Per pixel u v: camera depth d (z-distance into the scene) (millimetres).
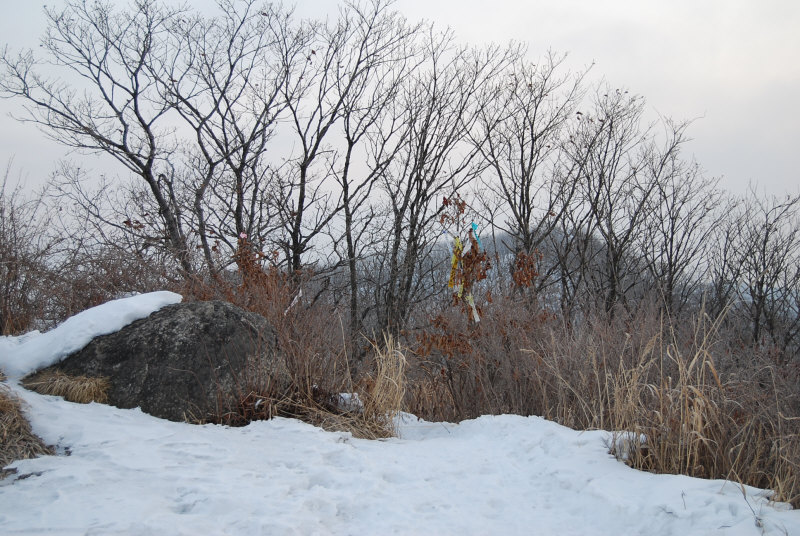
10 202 9469
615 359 7582
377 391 6559
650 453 4672
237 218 15953
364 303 15906
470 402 8367
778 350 8461
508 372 8023
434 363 8867
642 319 8641
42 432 4680
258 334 6227
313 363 6738
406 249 16125
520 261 10211
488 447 5566
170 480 4070
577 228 19344
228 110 16812
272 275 7879
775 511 3559
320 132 15852
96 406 5379
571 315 9891
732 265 18438
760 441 4801
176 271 9938
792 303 16109
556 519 3914
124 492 3811
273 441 5270
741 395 5426
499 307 8953
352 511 3912
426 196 15844
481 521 3859
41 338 6008
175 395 5637
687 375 5062
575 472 4562
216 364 5863
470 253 8906
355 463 4824
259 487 4078
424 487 4426
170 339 5816
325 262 15742
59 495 3689
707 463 4715
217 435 5273
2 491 3734
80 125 15266
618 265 19188
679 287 18734
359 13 16016
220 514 3631
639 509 3816
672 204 19594
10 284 8703
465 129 16406
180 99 16312
